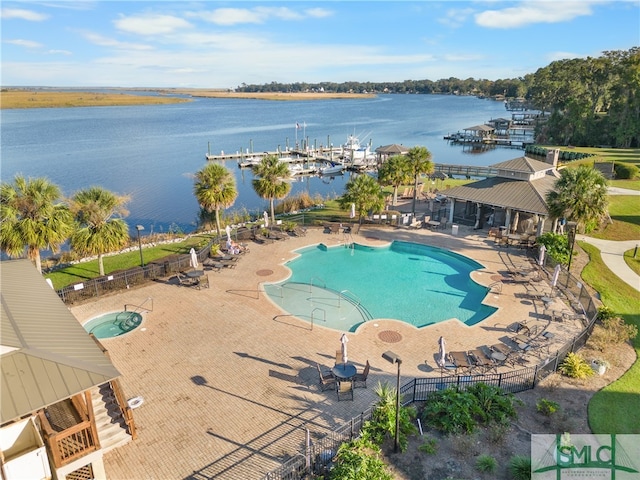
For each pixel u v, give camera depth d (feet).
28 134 476.95
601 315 80.48
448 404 55.98
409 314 86.79
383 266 111.96
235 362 68.03
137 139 444.96
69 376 39.91
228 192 123.24
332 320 83.61
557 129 375.45
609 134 344.49
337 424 54.60
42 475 43.45
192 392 60.75
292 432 53.21
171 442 51.60
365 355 70.23
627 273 106.93
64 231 87.61
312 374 65.05
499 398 56.90
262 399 59.31
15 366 39.78
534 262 109.40
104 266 111.55
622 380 63.98
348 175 282.15
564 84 403.34
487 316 84.74
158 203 201.87
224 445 51.13
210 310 85.20
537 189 125.08
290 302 91.15
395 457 49.32
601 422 55.16
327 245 123.85
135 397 59.11
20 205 84.12
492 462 47.67
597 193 100.58
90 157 329.11
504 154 361.30
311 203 177.88
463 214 151.64
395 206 167.53
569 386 62.44
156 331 77.25
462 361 66.33
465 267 110.73
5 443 43.60
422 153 152.15
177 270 104.68
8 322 45.68
